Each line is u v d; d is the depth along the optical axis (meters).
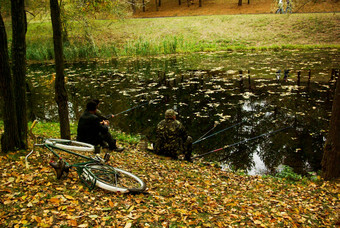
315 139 8.49
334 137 5.88
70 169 4.70
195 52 30.44
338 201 4.86
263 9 41.22
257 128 9.46
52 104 13.55
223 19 38.03
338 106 5.70
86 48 29.45
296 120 9.97
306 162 7.27
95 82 17.69
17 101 5.11
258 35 33.25
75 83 17.53
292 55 24.58
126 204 3.78
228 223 3.72
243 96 13.20
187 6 48.56
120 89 15.61
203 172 6.23
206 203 4.35
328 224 3.96
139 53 30.50
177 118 10.71
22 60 5.01
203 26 37.28
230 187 5.49
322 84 14.66
